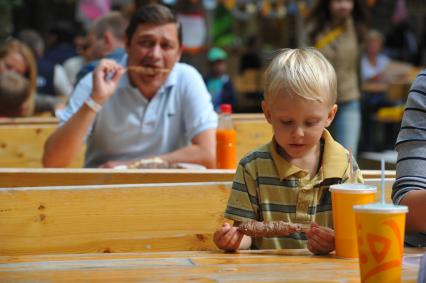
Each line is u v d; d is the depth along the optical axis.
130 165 5.43
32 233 3.81
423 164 3.63
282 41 20.73
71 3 23.70
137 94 6.08
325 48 9.46
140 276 2.87
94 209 3.88
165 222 3.99
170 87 6.14
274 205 3.62
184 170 4.46
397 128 16.50
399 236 2.64
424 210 3.47
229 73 21.02
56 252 3.83
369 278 2.65
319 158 3.67
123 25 8.00
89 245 3.88
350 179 3.61
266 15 20.95
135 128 6.11
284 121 3.52
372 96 16.30
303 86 3.44
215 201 4.05
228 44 21.20
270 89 3.53
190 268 3.02
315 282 2.76
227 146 5.58
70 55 15.15
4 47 9.23
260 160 3.67
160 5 6.09
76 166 7.24
